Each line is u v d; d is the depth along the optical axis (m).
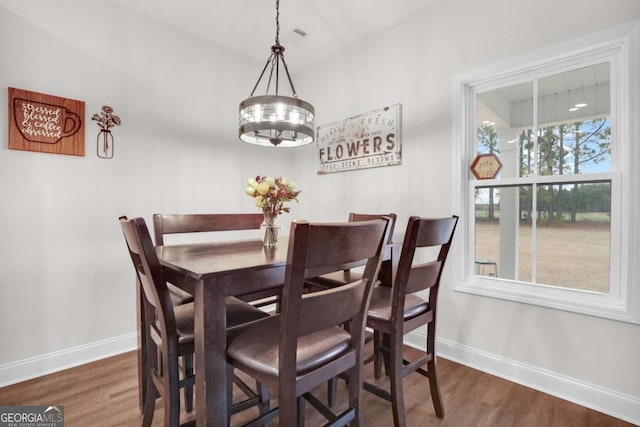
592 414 1.56
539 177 1.85
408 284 1.33
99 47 2.12
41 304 1.91
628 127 1.55
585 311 1.63
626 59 1.55
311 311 0.88
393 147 2.49
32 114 1.86
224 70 2.81
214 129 2.74
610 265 1.63
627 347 1.52
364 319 1.08
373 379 1.87
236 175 2.89
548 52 1.76
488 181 2.05
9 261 1.81
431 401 1.67
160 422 1.48
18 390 1.74
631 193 1.53
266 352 0.98
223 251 1.46
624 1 1.54
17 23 1.81
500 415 1.55
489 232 2.06
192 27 2.52
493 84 2.04
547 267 1.84
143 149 2.32
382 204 2.57
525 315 1.83
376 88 2.62
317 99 3.14
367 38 2.68
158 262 1.07
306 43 2.78
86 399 1.67
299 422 1.25
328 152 3.02
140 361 1.54
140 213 2.31
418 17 2.34
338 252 0.89
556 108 1.81
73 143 2.01
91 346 2.09
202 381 0.98
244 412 1.61
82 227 2.05
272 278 1.15
